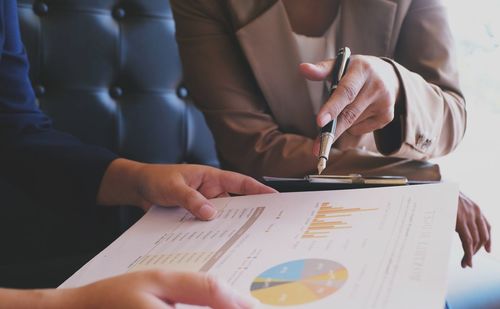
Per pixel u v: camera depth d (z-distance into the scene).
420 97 0.68
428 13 0.84
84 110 1.24
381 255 0.35
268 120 0.84
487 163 1.09
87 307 0.30
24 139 0.64
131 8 1.27
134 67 1.28
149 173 0.56
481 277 0.96
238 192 0.57
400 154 0.68
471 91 1.10
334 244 0.38
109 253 0.44
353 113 0.57
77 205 0.61
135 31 1.28
